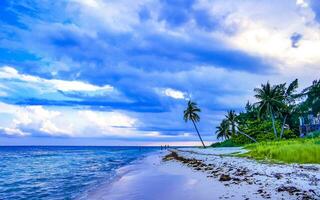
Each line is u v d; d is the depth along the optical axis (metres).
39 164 48.66
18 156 84.69
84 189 19.02
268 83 79.94
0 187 21.94
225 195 12.59
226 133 110.88
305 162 27.39
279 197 11.64
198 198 12.64
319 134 69.44
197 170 24.80
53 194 17.78
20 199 16.61
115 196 14.77
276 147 36.78
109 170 33.97
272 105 79.94
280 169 21.05
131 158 65.38
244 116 104.75
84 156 82.31
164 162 40.41
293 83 92.62
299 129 93.12
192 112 108.12
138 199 13.55
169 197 13.51
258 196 11.97
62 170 36.06
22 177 28.84
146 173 25.75
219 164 28.12
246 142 93.94
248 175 18.34
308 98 89.56
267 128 89.88
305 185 14.03
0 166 44.50
